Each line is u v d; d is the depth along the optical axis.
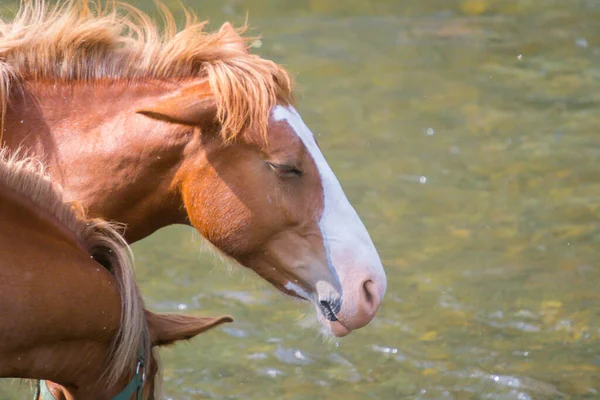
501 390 9.79
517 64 19.19
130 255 6.19
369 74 18.66
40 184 5.79
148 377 6.11
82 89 7.15
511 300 11.47
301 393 9.76
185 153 7.01
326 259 7.07
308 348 10.58
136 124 7.04
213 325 6.08
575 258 12.41
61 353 5.73
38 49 7.12
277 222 7.02
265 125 6.83
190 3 21.00
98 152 7.01
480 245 12.73
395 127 16.47
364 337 10.76
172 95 7.09
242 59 7.02
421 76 18.62
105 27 7.21
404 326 10.96
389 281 11.83
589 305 11.35
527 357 10.38
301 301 7.29
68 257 5.72
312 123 16.52
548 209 13.70
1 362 5.54
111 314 5.80
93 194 7.03
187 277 11.99
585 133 16.25
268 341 10.67
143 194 7.16
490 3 22.12
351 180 14.49
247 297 11.60
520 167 15.03
